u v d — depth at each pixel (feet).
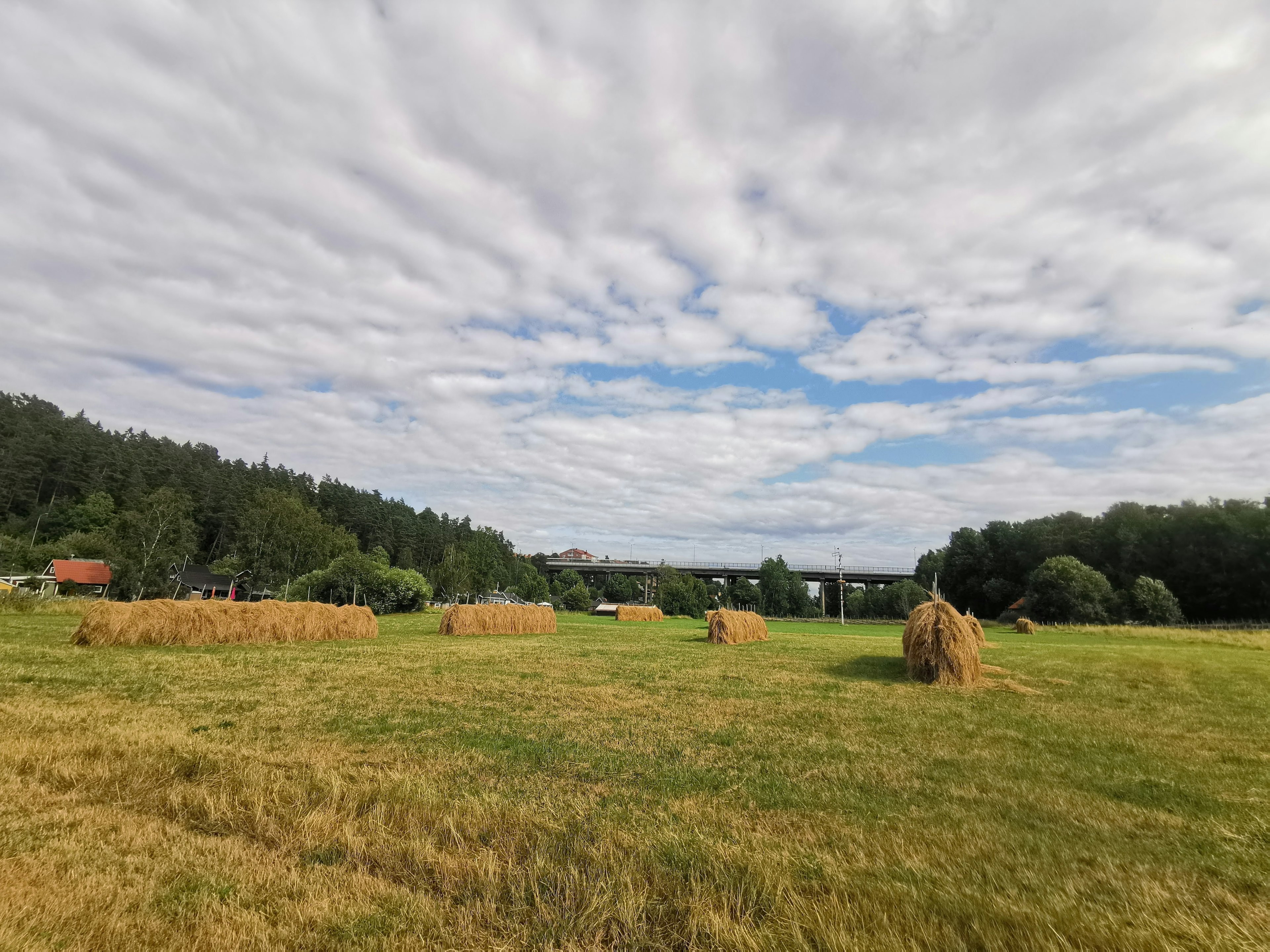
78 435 338.13
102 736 26.07
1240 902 13.82
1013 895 13.70
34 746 23.80
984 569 322.14
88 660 51.85
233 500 341.62
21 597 103.76
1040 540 293.84
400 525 451.12
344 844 16.61
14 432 315.17
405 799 19.69
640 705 39.06
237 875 14.84
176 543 230.48
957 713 38.37
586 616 247.50
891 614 394.73
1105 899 13.70
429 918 12.95
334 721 32.27
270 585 255.29
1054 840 17.57
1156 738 31.71
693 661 66.33
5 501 286.66
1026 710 39.55
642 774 23.81
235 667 52.42
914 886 14.17
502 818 18.42
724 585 484.74
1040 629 169.48
